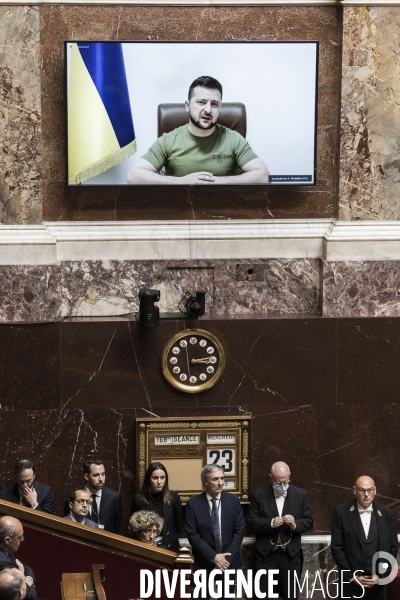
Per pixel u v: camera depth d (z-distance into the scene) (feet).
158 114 32.50
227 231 33.65
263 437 33.68
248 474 33.71
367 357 33.68
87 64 31.94
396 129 33.22
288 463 33.81
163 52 32.12
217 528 30.99
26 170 32.48
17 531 25.48
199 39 32.68
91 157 32.50
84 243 33.35
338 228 33.53
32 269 32.71
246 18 32.71
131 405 33.22
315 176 33.30
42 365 32.78
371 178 33.37
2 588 21.83
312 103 32.81
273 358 33.42
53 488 33.22
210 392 33.45
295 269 33.96
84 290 33.55
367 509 31.09
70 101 32.09
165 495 31.91
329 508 33.86
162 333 33.01
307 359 33.53
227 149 32.86
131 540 27.45
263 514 32.09
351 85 32.86
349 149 33.22
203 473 30.99
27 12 31.76
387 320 33.58
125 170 32.71
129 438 33.30
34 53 31.94
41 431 32.99
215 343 33.12
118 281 33.60
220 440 33.45
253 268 33.88
